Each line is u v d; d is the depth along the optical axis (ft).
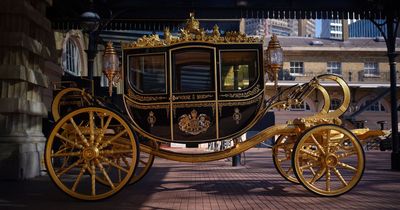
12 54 32.30
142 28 45.88
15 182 29.91
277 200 22.66
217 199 23.09
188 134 24.12
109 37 63.31
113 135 24.54
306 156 24.73
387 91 119.34
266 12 41.86
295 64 136.98
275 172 38.40
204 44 24.40
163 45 24.62
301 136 23.82
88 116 25.35
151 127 24.36
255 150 91.56
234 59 24.56
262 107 24.38
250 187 27.91
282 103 24.91
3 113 31.68
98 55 72.54
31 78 33.14
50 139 23.21
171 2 40.83
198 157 24.88
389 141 88.63
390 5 39.65
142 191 26.27
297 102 25.12
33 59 34.58
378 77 136.26
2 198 23.40
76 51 64.34
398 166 39.58
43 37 36.83
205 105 24.18
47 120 39.55
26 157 31.73
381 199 22.86
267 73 25.45
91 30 35.81
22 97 32.45
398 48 135.33
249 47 24.49
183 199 23.13
